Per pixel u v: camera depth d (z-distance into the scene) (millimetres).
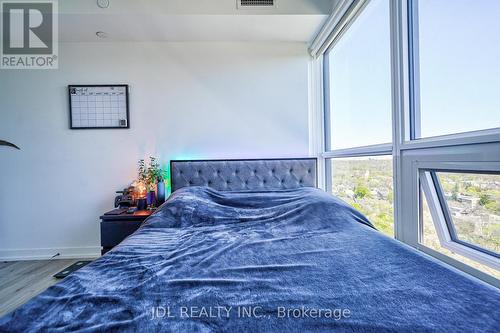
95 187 2521
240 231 1537
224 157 2584
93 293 823
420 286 805
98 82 2514
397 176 1452
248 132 2602
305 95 2619
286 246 1254
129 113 2521
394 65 1455
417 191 1312
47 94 2494
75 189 2516
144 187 2475
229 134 2590
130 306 745
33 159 2496
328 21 2148
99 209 2525
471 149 1006
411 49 1391
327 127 2594
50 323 669
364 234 1357
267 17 2146
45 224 2504
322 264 1018
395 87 1450
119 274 969
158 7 2068
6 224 2490
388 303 718
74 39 2455
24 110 2488
